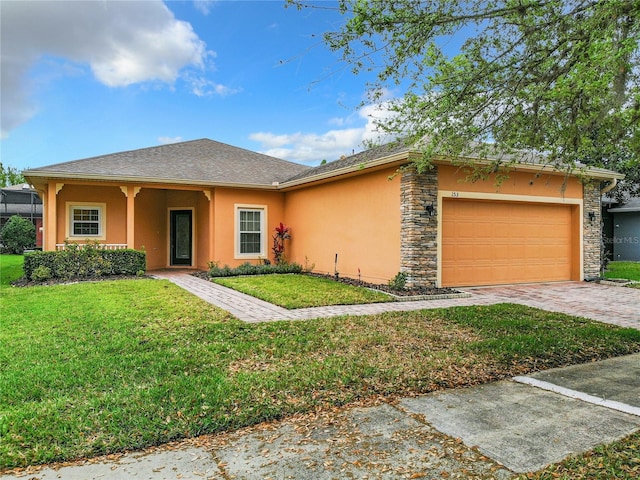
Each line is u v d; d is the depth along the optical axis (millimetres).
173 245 15672
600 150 5141
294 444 3029
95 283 10523
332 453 2908
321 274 12820
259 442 3057
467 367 4668
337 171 11242
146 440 3023
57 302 8008
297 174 15883
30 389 3902
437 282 9742
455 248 10195
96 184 12820
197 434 3156
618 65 4176
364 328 6250
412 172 9422
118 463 2783
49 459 2795
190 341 5500
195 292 9562
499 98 5191
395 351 5172
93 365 4543
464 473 2664
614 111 4621
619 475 2627
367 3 4418
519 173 10781
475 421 3402
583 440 3088
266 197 14820
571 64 4633
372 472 2676
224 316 6910
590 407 3695
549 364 4883
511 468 2719
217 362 4699
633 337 5941
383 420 3410
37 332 5863
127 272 12375
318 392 3908
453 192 9875
